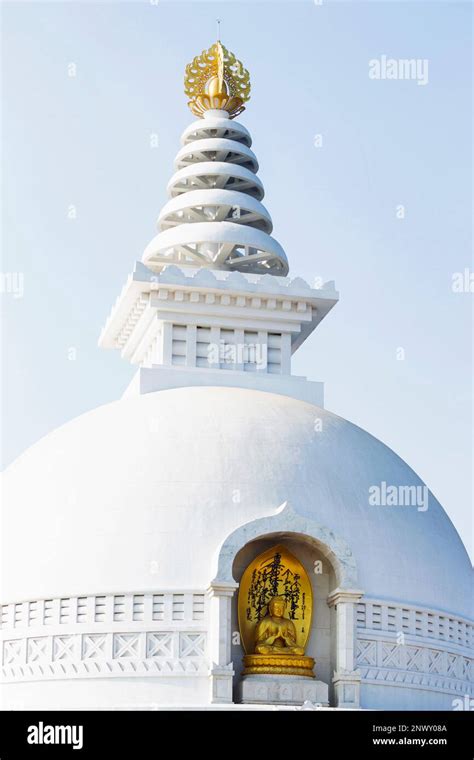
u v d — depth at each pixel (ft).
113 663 173.68
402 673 181.16
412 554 188.24
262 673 174.81
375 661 179.32
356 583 178.29
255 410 195.42
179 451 185.88
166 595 174.70
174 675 172.14
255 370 214.90
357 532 184.34
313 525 178.81
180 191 232.12
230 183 230.68
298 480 184.96
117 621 175.01
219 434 188.55
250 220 229.04
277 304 217.15
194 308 213.46
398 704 179.63
